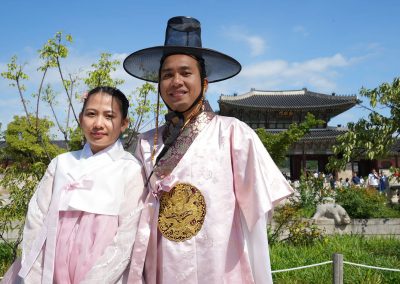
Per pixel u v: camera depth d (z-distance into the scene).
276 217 8.95
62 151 8.62
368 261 6.98
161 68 2.50
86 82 7.84
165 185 2.32
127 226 2.33
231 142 2.37
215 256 2.21
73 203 2.32
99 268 2.20
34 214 2.44
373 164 33.31
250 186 2.27
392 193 17.98
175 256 2.24
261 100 35.22
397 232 10.51
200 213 2.26
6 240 6.79
